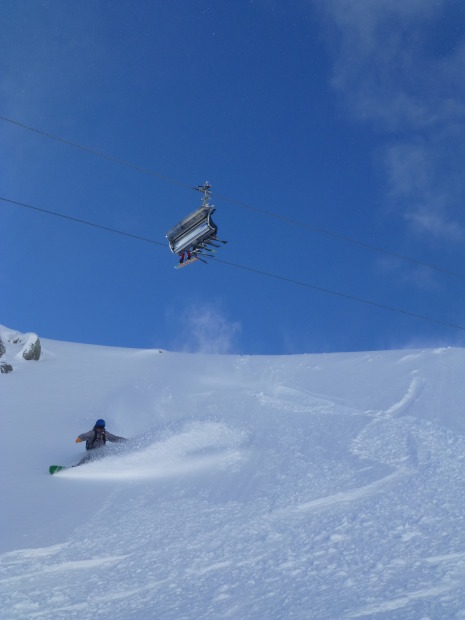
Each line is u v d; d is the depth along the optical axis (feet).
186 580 19.39
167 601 17.65
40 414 59.88
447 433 37.81
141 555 22.43
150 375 79.41
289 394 59.06
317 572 18.26
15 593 19.42
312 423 45.62
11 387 74.79
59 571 21.49
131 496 31.53
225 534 23.76
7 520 28.50
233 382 69.72
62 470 38.22
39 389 73.46
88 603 18.21
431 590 15.17
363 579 16.93
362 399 52.54
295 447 38.58
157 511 28.19
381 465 32.30
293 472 32.60
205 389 66.13
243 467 34.83
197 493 30.73
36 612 17.71
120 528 26.08
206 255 52.95
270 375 71.51
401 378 57.93
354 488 28.30
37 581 20.51
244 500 28.45
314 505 26.32
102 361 94.38
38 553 23.70
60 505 30.83
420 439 37.01
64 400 67.10
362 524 22.45
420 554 18.29
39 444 47.55
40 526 27.32
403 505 24.23
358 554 19.25
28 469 39.81
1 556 23.39
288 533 22.79
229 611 16.11
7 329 106.63
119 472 36.99
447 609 13.71
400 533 20.71
